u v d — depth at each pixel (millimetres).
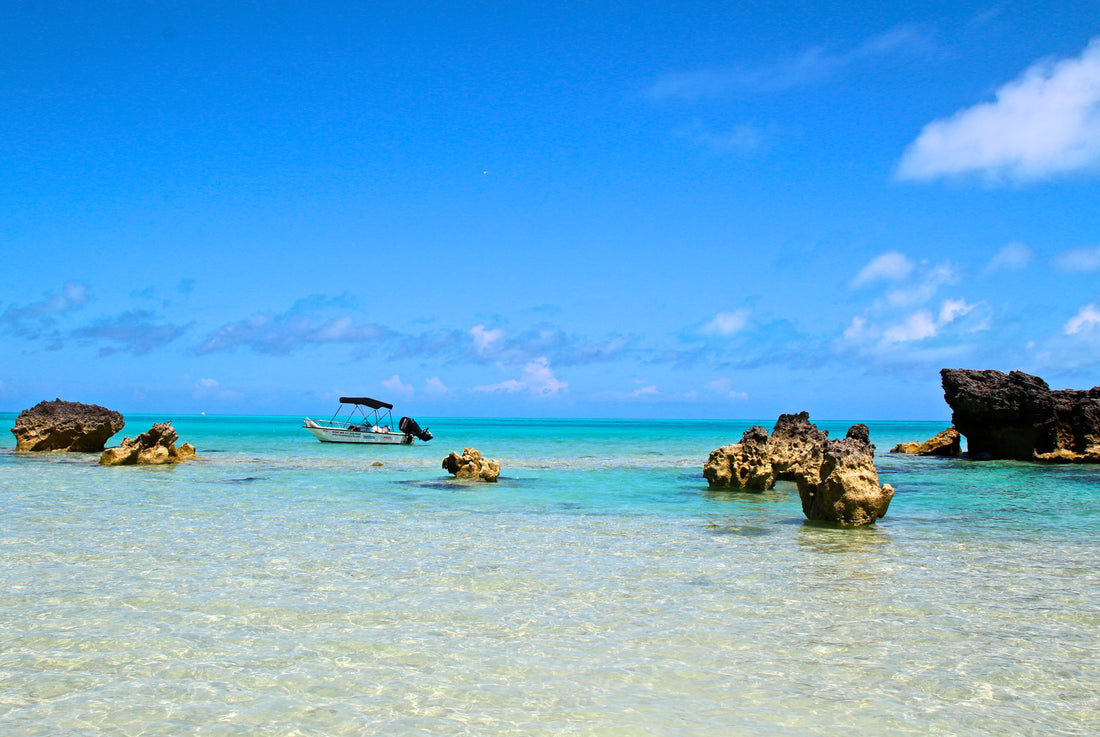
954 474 37156
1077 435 44469
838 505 20266
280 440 74625
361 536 18156
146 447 39594
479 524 20203
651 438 97812
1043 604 12258
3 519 20328
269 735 7371
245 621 11008
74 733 7379
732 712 8039
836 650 9984
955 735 7559
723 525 20219
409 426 73812
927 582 13695
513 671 9141
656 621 11180
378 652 9758
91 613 11320
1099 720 7938
